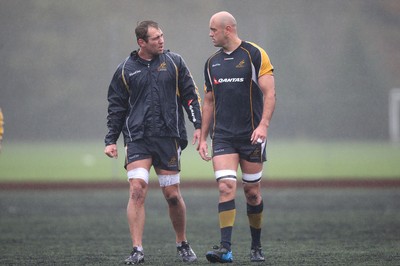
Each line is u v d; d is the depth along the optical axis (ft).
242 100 76.74
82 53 367.86
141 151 79.25
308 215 130.41
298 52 362.53
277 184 199.72
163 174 80.18
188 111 80.94
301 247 90.63
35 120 383.04
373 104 395.14
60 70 371.97
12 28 364.17
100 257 83.71
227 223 76.23
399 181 199.21
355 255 82.48
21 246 94.43
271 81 76.02
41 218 129.59
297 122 363.56
